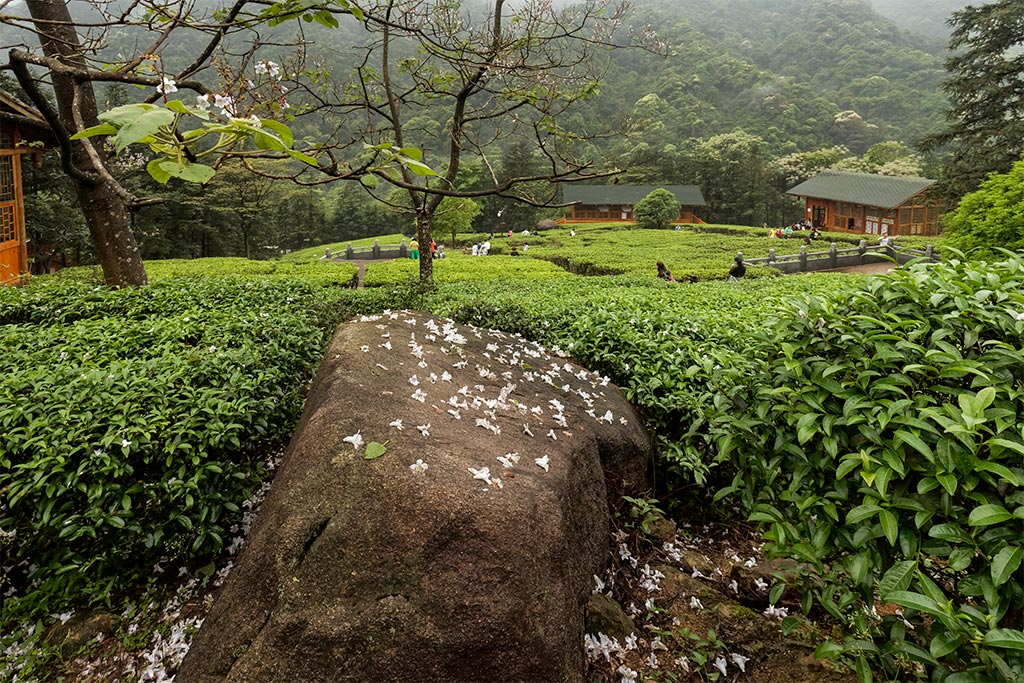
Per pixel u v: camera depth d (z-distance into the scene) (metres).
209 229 26.92
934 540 1.93
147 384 3.62
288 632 1.99
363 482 2.25
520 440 2.94
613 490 3.69
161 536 3.12
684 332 5.73
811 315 2.55
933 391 2.14
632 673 2.59
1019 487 1.85
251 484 3.90
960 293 2.25
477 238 37.97
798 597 3.14
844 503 2.35
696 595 3.22
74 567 3.09
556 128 6.35
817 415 2.28
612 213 49.28
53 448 3.05
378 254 27.44
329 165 1.44
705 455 4.19
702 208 51.25
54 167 17.92
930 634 2.24
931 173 48.56
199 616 3.01
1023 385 2.03
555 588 2.27
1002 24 21.52
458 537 2.13
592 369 4.99
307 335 5.61
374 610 2.01
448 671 2.00
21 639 2.95
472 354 4.08
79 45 1.96
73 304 6.99
